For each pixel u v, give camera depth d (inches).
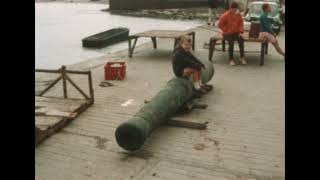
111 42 732.0
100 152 247.3
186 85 305.4
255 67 474.9
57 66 549.6
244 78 422.0
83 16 1379.2
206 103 338.3
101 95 360.2
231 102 341.4
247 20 746.8
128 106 329.7
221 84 398.6
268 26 493.7
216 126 287.4
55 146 255.4
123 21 1222.3
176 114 311.0
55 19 1257.4
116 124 291.7
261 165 229.6
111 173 221.1
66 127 285.6
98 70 465.1
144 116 247.9
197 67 331.9
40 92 362.6
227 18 479.5
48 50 681.0
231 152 246.4
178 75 331.3
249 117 305.6
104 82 397.7
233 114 312.0
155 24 1135.0
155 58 536.7
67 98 334.3
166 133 274.7
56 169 225.6
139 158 238.5
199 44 642.8
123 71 415.8
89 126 287.7
